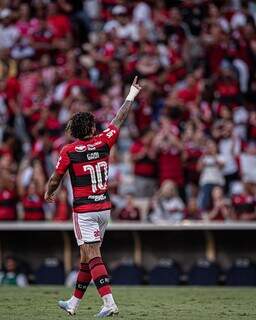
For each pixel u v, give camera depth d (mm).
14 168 63719
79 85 68312
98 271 27281
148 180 61250
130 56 72500
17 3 80312
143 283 54281
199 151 61594
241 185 60188
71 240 56188
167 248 55188
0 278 54344
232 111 66938
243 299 35375
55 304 32750
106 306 27281
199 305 32688
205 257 54906
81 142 27844
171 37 75812
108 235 55438
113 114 66000
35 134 65625
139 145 62344
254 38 76000
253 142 65750
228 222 53531
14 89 69938
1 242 56844
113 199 58531
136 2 79688
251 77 73812
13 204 57781
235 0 80750
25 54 75312
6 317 28156
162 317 28141
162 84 70625
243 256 54500
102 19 81188
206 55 74125
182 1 80750
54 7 79000
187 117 65812
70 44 76375
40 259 56500
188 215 55688
